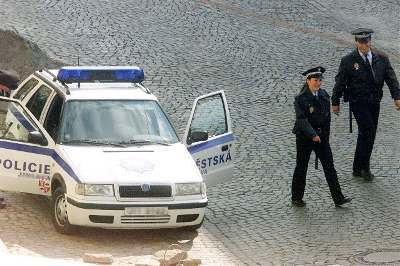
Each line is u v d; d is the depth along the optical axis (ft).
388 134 140.77
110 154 95.40
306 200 112.37
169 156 96.48
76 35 176.35
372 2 212.84
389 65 119.85
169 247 91.15
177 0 203.31
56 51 166.40
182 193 92.58
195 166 95.66
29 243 90.38
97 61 163.84
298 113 107.86
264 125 141.79
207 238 97.60
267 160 127.13
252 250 94.63
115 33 179.52
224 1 205.57
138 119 100.94
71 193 91.40
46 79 105.81
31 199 106.22
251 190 115.65
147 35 180.14
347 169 124.77
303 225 103.19
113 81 105.09
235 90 156.97
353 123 144.87
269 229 101.65
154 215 91.35
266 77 164.04
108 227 91.20
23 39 166.40
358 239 98.58
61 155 95.66
